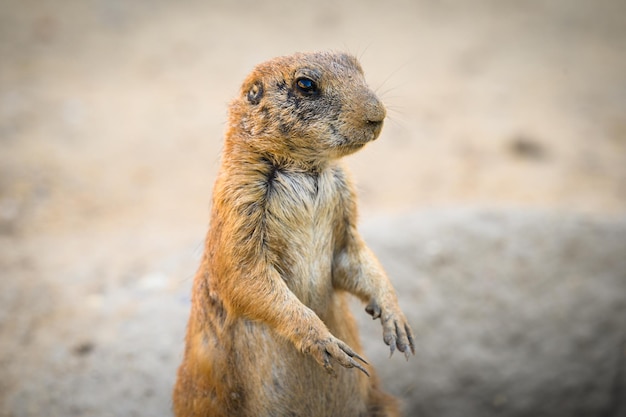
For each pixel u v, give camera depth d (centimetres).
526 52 2542
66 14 2445
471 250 1299
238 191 670
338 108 670
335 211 716
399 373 1159
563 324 1244
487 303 1245
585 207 1703
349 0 2820
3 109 1869
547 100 2258
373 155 1900
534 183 1822
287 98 675
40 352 1045
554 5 2898
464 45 2545
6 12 2395
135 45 2330
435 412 1174
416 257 1269
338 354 636
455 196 1731
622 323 1247
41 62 2153
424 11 2784
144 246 1330
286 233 689
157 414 955
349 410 759
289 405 725
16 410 951
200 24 2506
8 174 1591
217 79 2167
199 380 730
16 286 1183
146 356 1034
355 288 725
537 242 1324
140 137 1847
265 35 2464
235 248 661
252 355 705
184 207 1582
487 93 2264
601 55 2559
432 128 2053
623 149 2030
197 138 1873
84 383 991
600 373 1227
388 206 1662
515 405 1202
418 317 1202
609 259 1305
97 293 1177
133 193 1616
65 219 1463
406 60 2398
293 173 695
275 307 651
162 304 1138
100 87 2067
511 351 1223
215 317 708
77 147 1761
